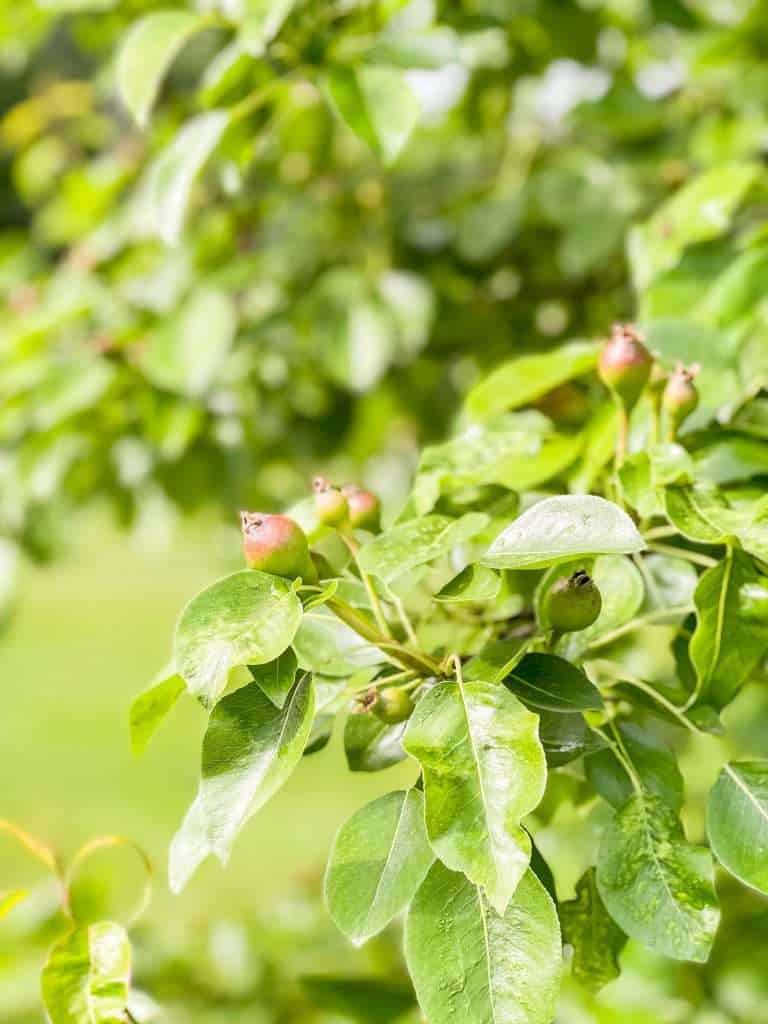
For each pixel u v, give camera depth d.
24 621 8.87
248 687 1.15
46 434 1.94
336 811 4.98
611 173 1.99
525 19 1.88
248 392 2.05
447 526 1.20
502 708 1.12
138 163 2.24
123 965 1.18
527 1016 1.12
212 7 1.45
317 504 1.20
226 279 1.83
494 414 1.35
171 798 5.35
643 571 1.25
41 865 4.57
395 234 2.25
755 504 1.21
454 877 1.13
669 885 1.15
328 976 1.43
